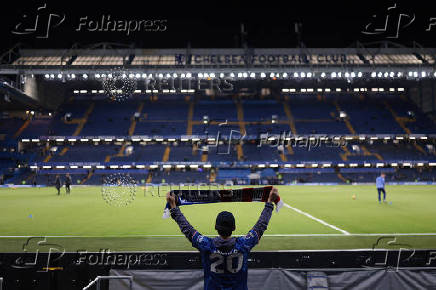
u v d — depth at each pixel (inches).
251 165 2116.1
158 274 213.5
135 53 1945.1
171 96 2758.4
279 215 568.7
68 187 1174.3
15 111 2348.7
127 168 2117.4
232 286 103.3
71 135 2282.2
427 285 209.8
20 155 2135.8
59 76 1449.3
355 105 2662.4
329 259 229.1
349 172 2108.8
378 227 433.4
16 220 521.3
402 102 2655.0
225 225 103.9
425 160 2095.2
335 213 596.7
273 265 228.4
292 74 1514.5
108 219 531.5
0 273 227.5
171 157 2198.6
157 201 899.4
